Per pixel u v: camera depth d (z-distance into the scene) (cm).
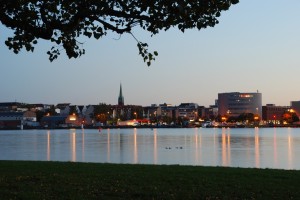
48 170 2361
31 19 1326
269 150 7306
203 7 1298
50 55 1441
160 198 1669
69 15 1367
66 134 17425
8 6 1283
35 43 1362
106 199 1641
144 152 6988
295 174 2269
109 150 7531
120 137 13775
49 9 1336
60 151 7312
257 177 2144
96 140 11531
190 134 16975
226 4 1309
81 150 7562
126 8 1321
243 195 1722
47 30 1298
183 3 1249
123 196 1698
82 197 1653
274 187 1870
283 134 16650
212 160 5453
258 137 13425
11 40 1359
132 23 1334
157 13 1314
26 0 1315
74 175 2125
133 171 2350
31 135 16200
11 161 3069
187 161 5303
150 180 2008
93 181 1956
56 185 1856
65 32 1386
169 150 7444
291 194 1742
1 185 1830
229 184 1934
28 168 2466
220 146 8550
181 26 1339
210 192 1764
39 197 1622
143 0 1295
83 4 1298
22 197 1614
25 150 7606
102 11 1299
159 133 18700
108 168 2509
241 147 8200
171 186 1877
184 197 1684
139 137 13700
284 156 6028
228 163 5000
